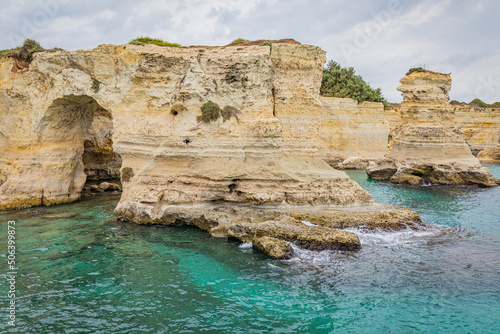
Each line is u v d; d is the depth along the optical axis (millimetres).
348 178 21469
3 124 24328
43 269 13391
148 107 21094
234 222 17422
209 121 20250
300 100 22266
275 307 10852
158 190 19688
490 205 25359
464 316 10383
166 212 18922
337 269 13422
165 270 13391
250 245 15820
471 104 83438
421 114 38219
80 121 25109
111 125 31516
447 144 36281
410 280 12586
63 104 23156
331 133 51938
